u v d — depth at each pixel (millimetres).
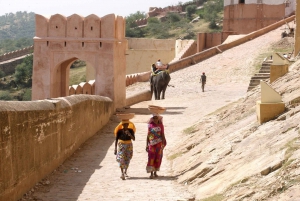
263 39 73375
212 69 63281
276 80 22547
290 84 18766
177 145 20594
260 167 11203
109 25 30328
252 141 13758
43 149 15289
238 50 70250
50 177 15719
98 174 16469
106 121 28156
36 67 31109
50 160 16188
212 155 14930
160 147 15805
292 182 9336
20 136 12930
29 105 14047
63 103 18281
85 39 30469
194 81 57844
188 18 151750
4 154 11688
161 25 141125
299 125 12516
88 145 21750
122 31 32500
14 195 12516
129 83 58312
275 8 89375
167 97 44094
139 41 91250
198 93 45812
